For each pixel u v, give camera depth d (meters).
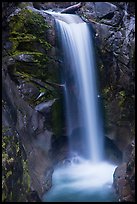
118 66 10.50
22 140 7.89
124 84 10.37
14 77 9.09
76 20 11.08
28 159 7.83
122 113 10.29
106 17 11.21
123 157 9.76
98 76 10.59
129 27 10.69
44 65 9.61
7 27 9.43
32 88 9.30
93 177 9.29
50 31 9.89
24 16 9.62
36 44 9.59
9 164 6.51
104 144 10.62
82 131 10.54
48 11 12.16
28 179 7.20
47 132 9.57
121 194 7.46
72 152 10.55
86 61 10.46
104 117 10.49
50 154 9.59
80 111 10.34
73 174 9.56
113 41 10.66
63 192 8.33
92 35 10.75
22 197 6.74
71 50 10.21
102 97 10.55
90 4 11.60
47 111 9.48
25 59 9.27
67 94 10.11
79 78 10.31
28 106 8.98
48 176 8.62
